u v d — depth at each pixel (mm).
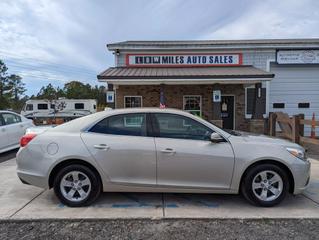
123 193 5715
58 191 5008
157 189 5020
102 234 4051
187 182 5000
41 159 5031
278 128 14812
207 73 13555
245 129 16125
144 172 4992
